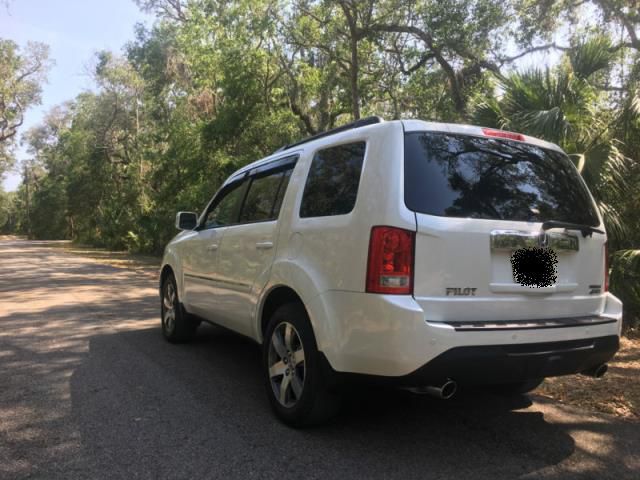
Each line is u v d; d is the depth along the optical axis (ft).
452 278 10.74
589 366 12.05
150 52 97.35
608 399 15.16
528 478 10.41
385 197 10.85
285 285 12.93
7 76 128.57
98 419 13.33
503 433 12.67
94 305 32.91
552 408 14.47
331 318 11.34
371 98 72.13
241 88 63.67
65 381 16.49
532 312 11.51
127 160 136.98
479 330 10.41
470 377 10.46
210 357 19.47
